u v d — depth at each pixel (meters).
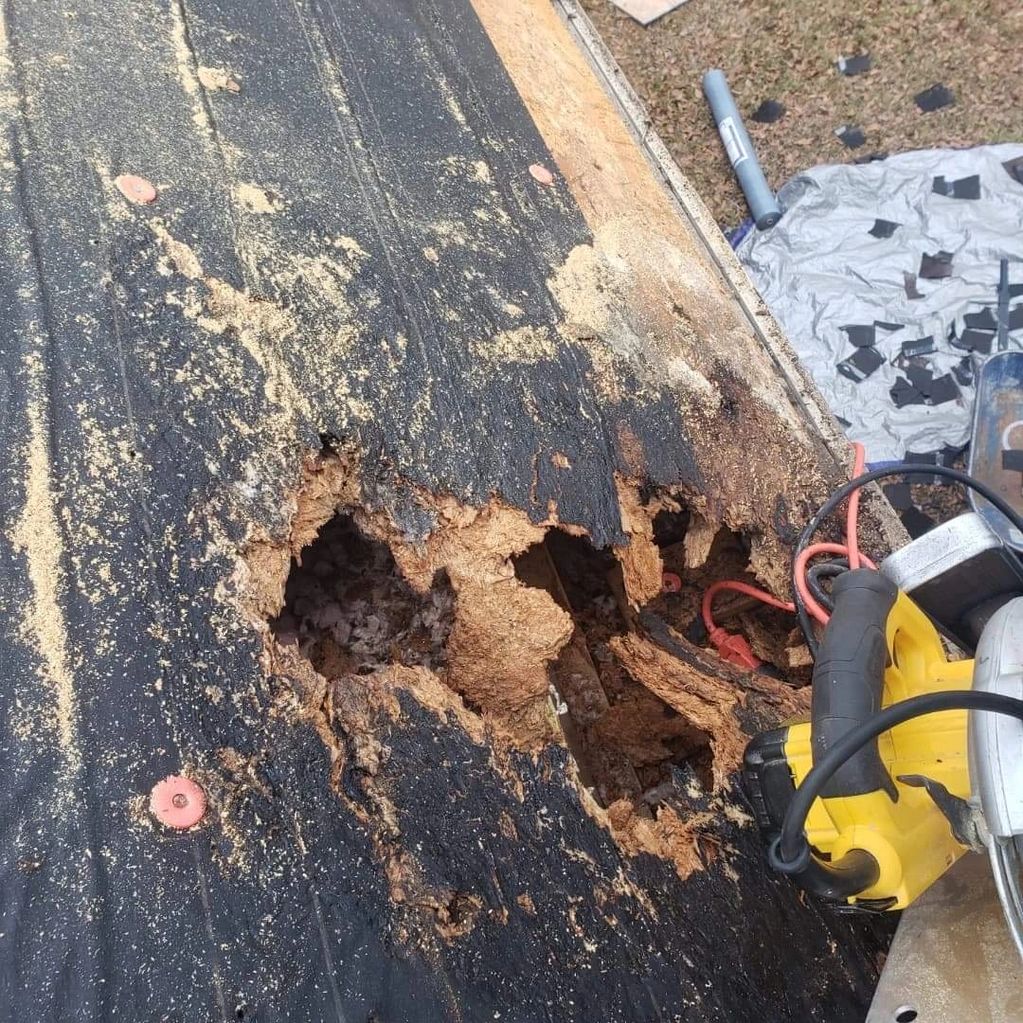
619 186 1.87
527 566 1.53
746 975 1.09
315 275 1.39
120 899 0.89
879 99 3.32
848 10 3.49
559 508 1.36
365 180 1.57
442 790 1.07
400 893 0.99
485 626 1.27
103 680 0.99
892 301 2.81
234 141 1.50
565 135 1.90
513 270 1.57
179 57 1.57
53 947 0.86
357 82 1.72
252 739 1.01
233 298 1.31
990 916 1.11
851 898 0.97
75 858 0.90
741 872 1.17
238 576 1.11
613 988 1.02
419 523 1.27
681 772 1.25
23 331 1.18
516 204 1.69
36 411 1.12
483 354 1.43
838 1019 1.11
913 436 2.65
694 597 1.61
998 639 0.90
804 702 1.37
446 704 1.15
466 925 1.00
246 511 1.16
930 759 0.98
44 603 1.01
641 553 1.41
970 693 0.80
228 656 1.05
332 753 1.04
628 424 1.47
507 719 1.24
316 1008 0.90
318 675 1.09
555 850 1.09
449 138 1.73
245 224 1.40
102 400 1.16
